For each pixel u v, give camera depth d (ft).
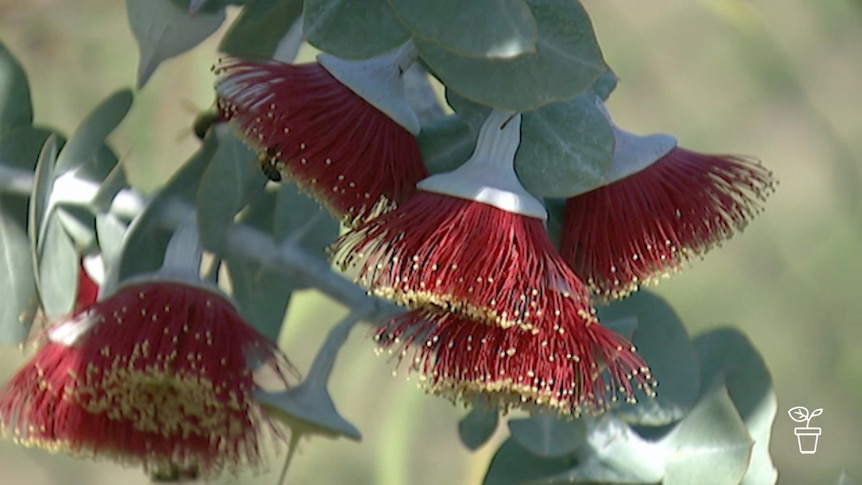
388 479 5.31
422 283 4.53
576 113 4.57
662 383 4.82
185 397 4.66
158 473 4.75
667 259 4.63
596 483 4.81
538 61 4.43
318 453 5.32
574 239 4.63
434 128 4.62
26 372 4.70
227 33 4.65
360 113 4.57
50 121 5.36
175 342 4.64
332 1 4.44
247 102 4.57
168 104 5.23
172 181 4.71
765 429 4.84
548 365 4.57
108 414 4.67
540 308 4.54
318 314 5.25
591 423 4.80
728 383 4.86
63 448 4.71
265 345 4.69
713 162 4.66
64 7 5.37
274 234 4.82
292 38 4.66
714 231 4.65
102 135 4.77
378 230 4.55
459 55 4.43
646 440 4.82
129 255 4.70
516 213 4.54
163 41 4.70
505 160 4.55
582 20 4.43
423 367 4.60
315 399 4.68
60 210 4.77
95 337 4.65
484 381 4.58
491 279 4.52
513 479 4.82
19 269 4.80
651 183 4.63
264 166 4.60
